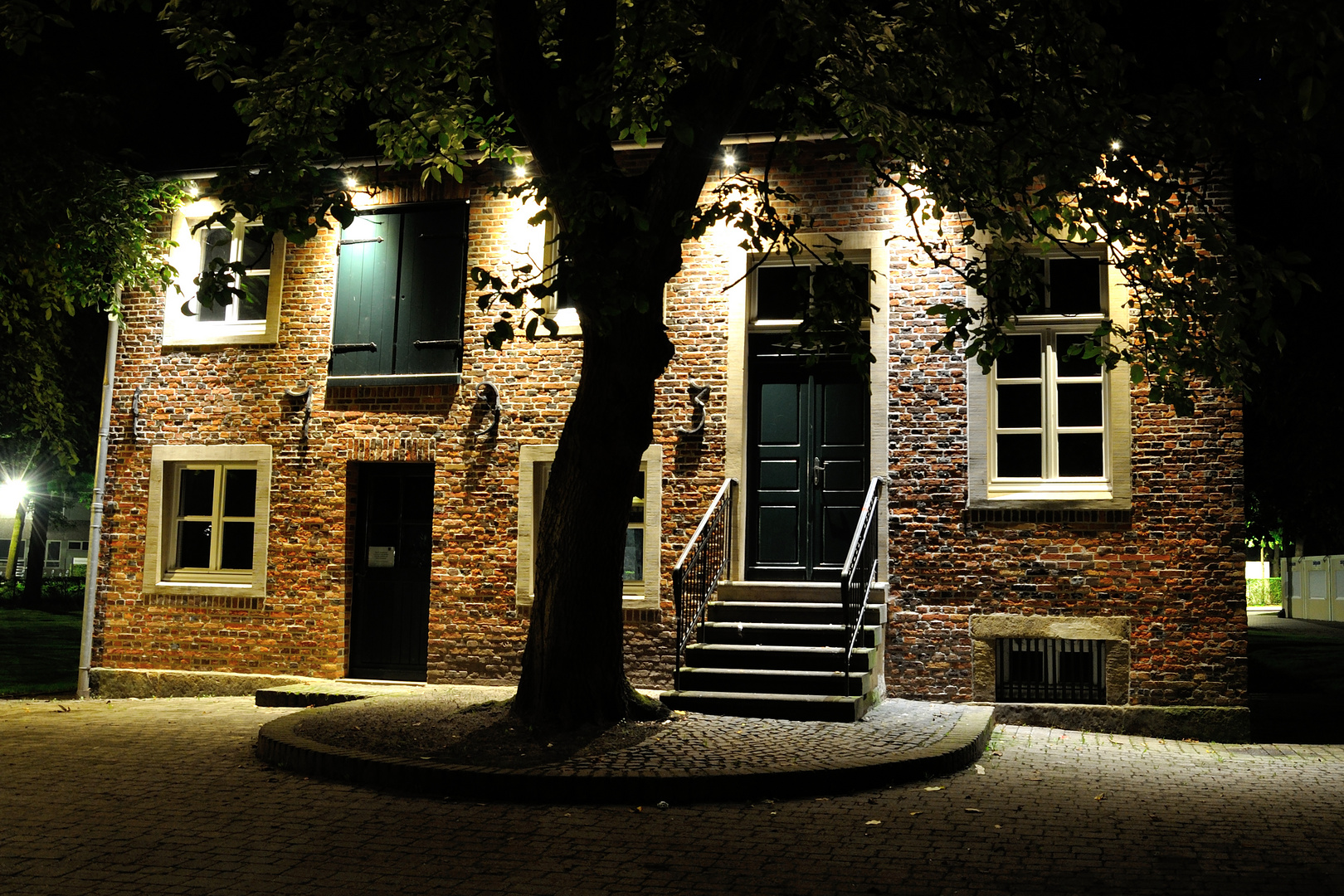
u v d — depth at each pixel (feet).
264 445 40.75
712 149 26.61
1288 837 19.61
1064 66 25.08
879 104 27.53
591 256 22.57
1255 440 48.11
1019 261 28.99
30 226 40.88
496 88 32.37
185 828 19.25
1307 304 43.45
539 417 38.60
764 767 23.11
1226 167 33.88
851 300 29.12
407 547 40.09
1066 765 26.96
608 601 27.81
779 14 23.66
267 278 41.81
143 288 42.42
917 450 35.91
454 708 29.58
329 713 28.96
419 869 17.20
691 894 16.11
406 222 40.34
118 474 42.11
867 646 33.22
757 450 37.81
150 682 40.91
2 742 27.73
